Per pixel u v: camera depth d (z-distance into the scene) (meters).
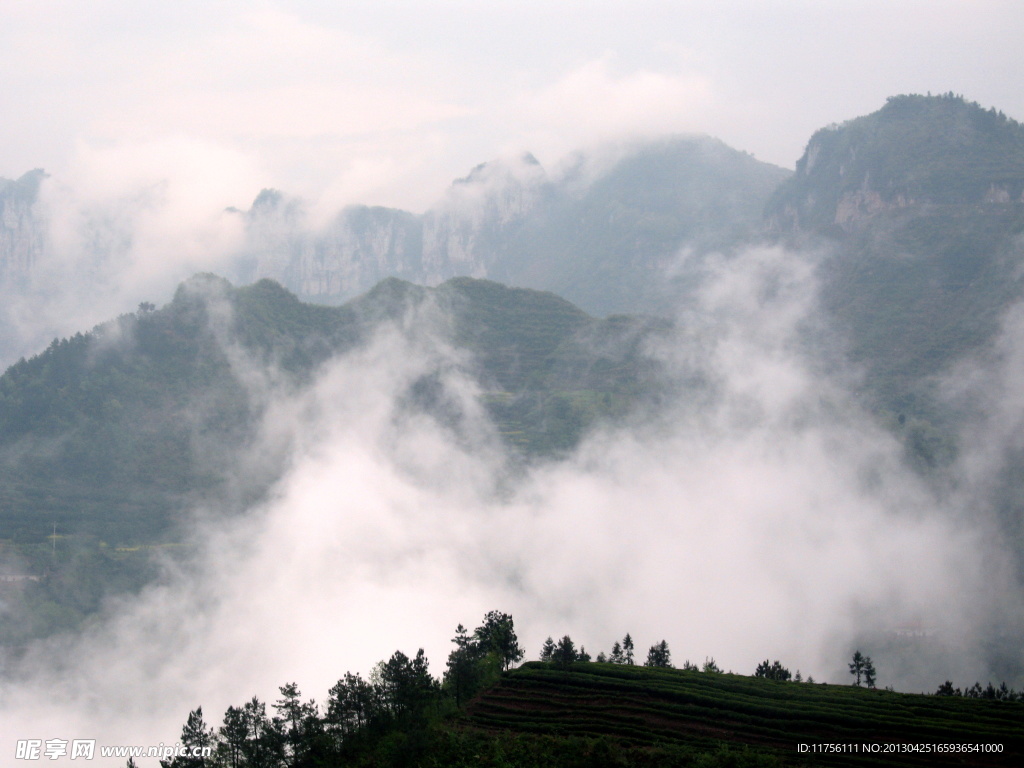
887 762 137.75
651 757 137.38
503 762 135.12
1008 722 152.75
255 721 143.50
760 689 167.62
